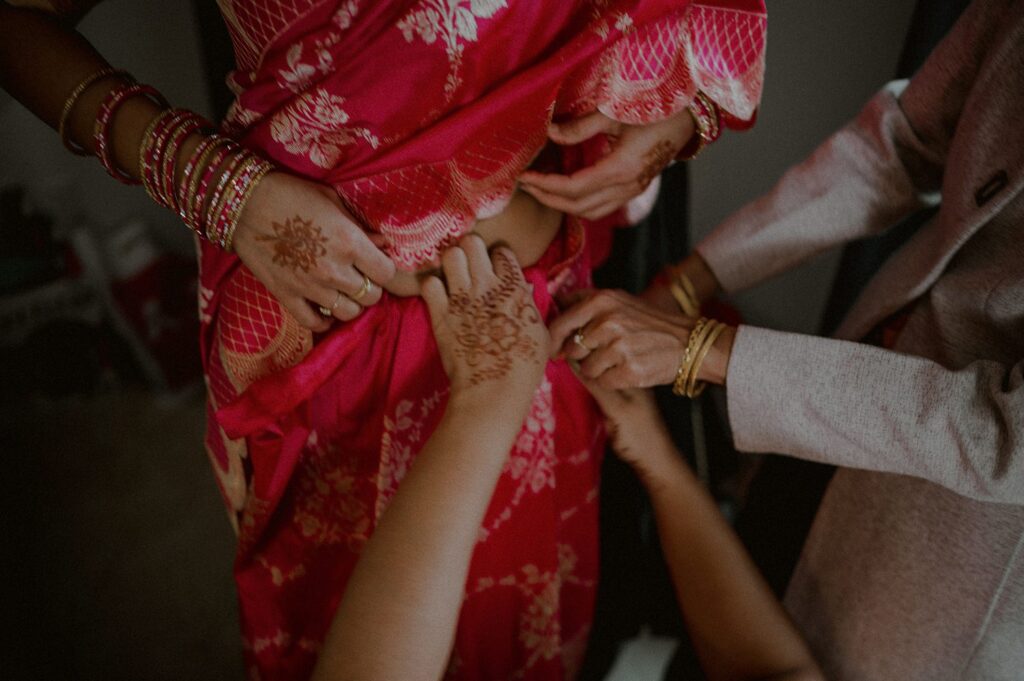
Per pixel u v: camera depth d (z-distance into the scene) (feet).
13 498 6.22
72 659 5.13
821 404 2.41
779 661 2.57
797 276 5.94
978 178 2.43
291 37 2.04
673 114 2.40
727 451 5.45
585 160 2.68
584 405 2.90
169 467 6.44
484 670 3.14
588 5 2.15
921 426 2.29
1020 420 2.11
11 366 6.83
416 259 2.41
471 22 2.02
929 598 2.66
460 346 2.31
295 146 2.19
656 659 4.84
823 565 3.08
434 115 2.16
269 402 2.38
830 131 5.16
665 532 2.82
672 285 3.29
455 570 2.10
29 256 6.61
